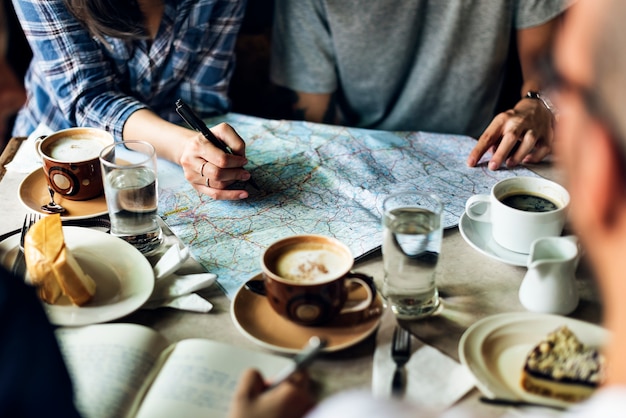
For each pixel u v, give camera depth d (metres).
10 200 1.25
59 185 1.20
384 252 0.96
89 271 1.02
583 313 0.95
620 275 0.33
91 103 1.54
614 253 0.33
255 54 2.13
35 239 0.96
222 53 1.70
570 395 0.77
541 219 1.04
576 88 0.32
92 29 1.49
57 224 0.99
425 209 1.00
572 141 0.33
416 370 0.84
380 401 0.47
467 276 1.05
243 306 0.95
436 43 1.83
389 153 1.45
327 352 0.86
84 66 1.54
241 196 1.25
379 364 0.85
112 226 1.12
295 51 1.87
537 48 1.82
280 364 0.83
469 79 1.87
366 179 1.34
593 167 0.32
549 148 1.44
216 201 1.26
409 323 0.94
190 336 0.92
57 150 1.23
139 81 1.65
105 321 0.91
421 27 1.83
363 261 1.08
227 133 1.31
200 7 1.61
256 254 1.09
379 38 1.81
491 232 1.15
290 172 1.37
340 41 1.82
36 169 1.32
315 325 0.90
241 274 1.04
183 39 1.63
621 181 0.31
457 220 1.19
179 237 1.15
